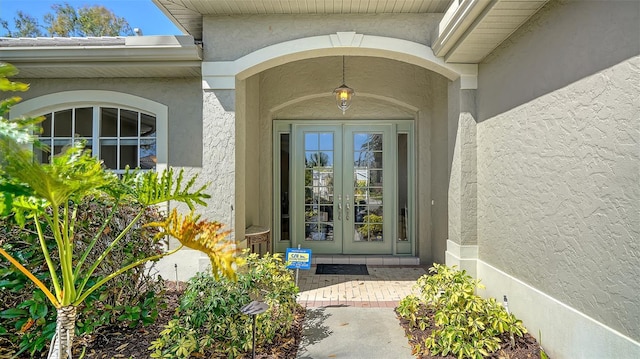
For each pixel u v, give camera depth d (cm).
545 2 318
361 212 738
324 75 694
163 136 553
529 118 350
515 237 377
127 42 482
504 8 329
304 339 365
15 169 174
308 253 448
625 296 237
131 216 372
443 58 471
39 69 514
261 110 696
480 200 462
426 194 697
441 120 621
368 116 724
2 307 307
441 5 455
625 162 236
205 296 333
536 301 336
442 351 321
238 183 504
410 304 399
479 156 465
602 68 254
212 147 489
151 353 312
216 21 488
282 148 743
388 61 691
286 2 453
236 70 485
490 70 435
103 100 558
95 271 343
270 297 354
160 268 532
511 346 325
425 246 698
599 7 257
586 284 272
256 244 603
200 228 232
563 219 299
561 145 301
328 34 479
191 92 555
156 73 534
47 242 306
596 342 261
